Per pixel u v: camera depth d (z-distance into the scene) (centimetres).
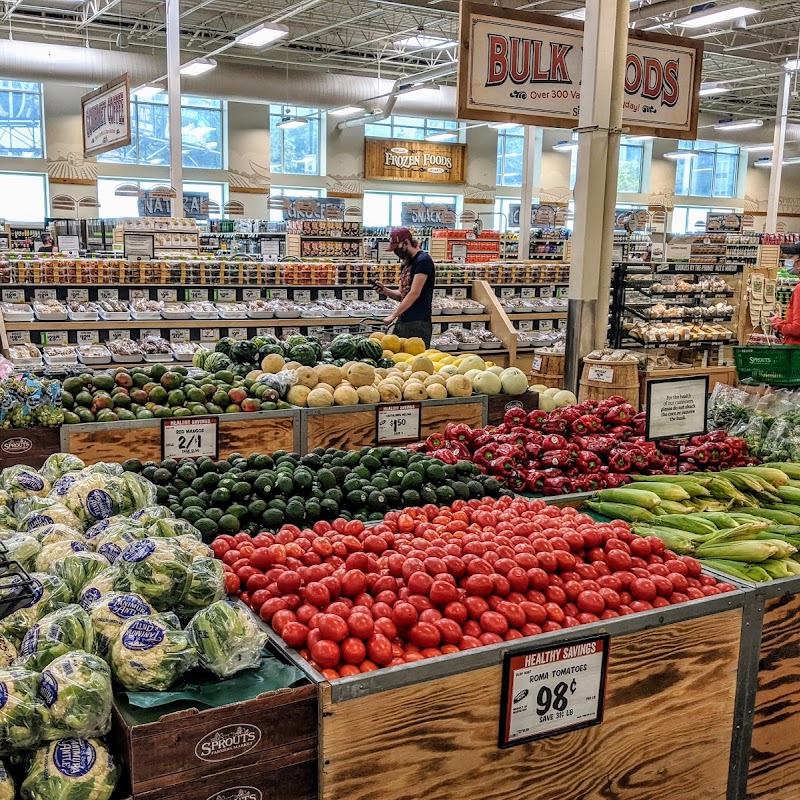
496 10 528
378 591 221
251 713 177
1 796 159
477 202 2703
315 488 298
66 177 2167
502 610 216
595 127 536
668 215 2939
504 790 211
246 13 1922
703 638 236
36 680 171
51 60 1666
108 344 763
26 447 388
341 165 2519
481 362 521
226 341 521
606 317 577
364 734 189
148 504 270
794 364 545
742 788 257
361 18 1923
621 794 230
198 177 2334
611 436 366
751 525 280
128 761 168
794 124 2448
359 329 777
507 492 322
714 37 1952
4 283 770
